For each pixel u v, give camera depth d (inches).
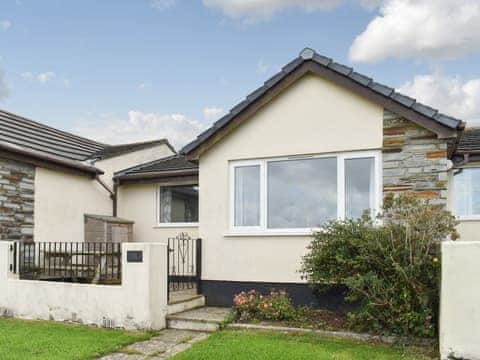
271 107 374.3
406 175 325.1
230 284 376.2
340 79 343.6
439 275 259.1
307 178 361.1
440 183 316.2
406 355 243.9
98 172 521.0
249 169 384.8
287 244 357.1
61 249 422.3
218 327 315.0
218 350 255.4
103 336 299.6
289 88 368.8
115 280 370.6
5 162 426.6
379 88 327.0
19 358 246.4
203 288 386.0
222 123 381.4
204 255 388.8
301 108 362.9
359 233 292.2
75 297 344.2
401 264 270.4
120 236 507.2
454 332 237.1
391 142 330.6
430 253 273.9
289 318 315.9
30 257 423.2
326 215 350.9
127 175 543.2
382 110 335.3
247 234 372.2
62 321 348.5
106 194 549.0
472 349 233.3
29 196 449.4
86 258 422.0
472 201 429.7
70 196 498.0
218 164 391.5
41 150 482.0
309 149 356.8
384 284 272.8
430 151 320.2
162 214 541.6
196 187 525.7
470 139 468.4
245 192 384.2
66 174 495.5
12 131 509.0
